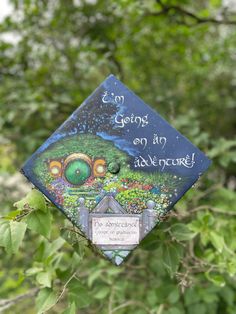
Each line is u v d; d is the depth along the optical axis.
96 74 1.22
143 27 1.19
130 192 0.49
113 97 0.49
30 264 0.93
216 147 0.89
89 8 1.13
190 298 0.73
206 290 0.74
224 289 0.76
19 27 1.15
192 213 0.72
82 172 0.48
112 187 0.48
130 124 0.49
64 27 1.17
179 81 1.43
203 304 0.74
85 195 0.48
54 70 1.18
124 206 0.49
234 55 1.42
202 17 1.07
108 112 0.48
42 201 0.48
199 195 0.80
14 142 1.09
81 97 1.13
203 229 0.62
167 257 0.57
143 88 1.29
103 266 0.78
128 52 1.23
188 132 0.94
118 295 0.74
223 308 0.82
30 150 1.05
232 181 1.22
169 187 0.49
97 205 0.48
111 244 0.48
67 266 0.63
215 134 1.38
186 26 1.07
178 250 0.57
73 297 0.55
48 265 0.61
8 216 0.48
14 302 0.69
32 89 1.10
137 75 1.34
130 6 0.97
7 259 0.93
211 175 1.07
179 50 1.23
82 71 1.16
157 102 1.20
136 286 0.83
